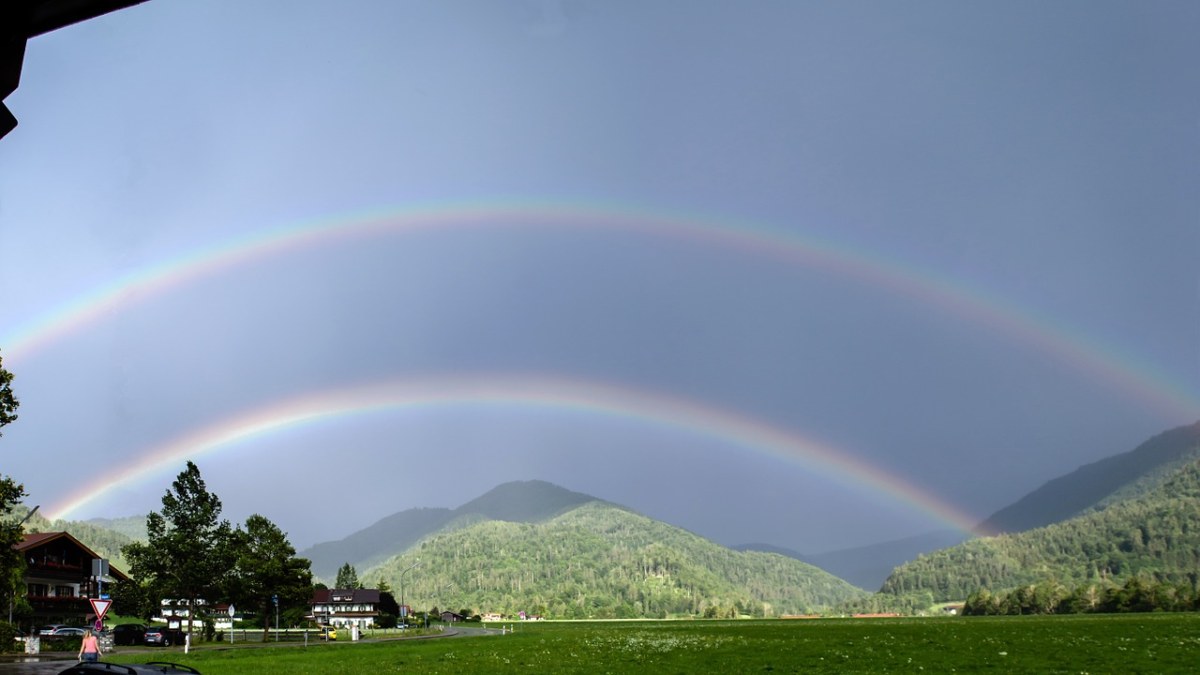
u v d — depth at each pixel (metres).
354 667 65.31
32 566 122.88
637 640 107.12
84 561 135.00
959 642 84.38
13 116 4.76
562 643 102.81
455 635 161.50
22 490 68.81
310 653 88.31
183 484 114.75
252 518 127.00
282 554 125.25
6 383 66.25
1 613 79.88
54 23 4.78
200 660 74.69
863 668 56.88
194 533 114.50
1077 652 66.31
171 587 111.44
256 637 138.12
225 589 117.81
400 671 61.06
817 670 56.09
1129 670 51.44
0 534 68.69
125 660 66.88
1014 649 71.56
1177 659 58.16
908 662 60.97
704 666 61.94
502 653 83.12
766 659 67.12
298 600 126.62
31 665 58.38
